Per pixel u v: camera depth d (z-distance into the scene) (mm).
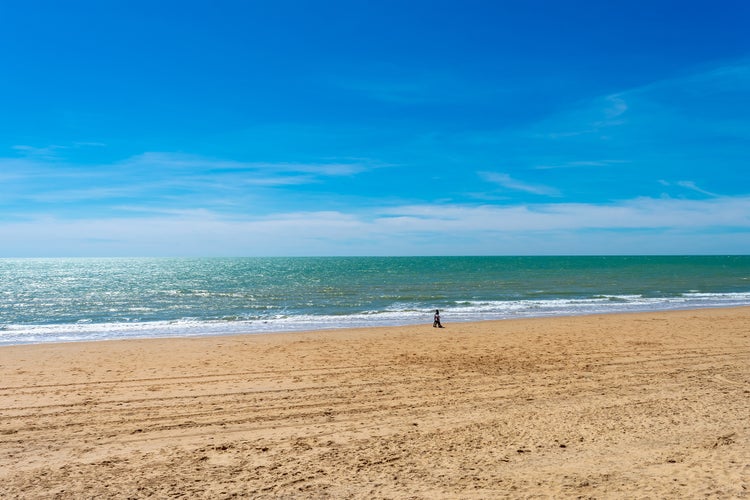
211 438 7891
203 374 12844
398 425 8391
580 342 17297
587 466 6078
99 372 13164
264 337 19719
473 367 13430
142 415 9336
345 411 9453
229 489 5668
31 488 5777
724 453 6340
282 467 6367
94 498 5480
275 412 9461
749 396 9664
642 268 91125
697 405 8984
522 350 15914
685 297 37281
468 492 5379
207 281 66812
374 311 30484
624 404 9250
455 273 77562
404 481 5773
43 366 13992
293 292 45969
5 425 8734
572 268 93625
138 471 6316
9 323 27250
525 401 9883
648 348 15945
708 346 16188
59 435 8172
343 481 5832
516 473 5918
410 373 12773
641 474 5723
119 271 106312
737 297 36906
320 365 13875
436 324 22469
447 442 7277
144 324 25844
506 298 37875
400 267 109688
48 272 101875
